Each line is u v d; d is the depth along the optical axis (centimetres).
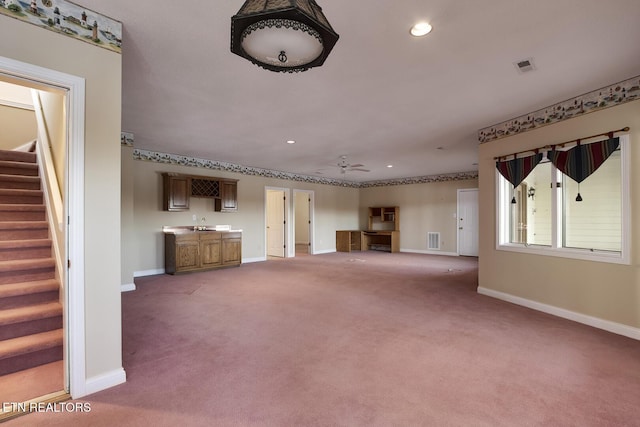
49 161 349
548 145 376
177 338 306
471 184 900
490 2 196
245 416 188
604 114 327
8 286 275
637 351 277
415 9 202
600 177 349
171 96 343
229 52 256
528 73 293
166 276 613
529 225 426
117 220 220
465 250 909
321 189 1023
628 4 198
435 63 273
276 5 109
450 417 187
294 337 309
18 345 237
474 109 387
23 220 356
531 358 264
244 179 801
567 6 200
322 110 389
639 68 286
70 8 200
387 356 268
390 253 996
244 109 385
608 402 201
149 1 197
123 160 492
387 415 189
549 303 384
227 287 521
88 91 208
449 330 328
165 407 196
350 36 231
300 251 1058
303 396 208
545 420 184
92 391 210
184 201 661
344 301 437
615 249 338
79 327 205
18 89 534
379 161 734
